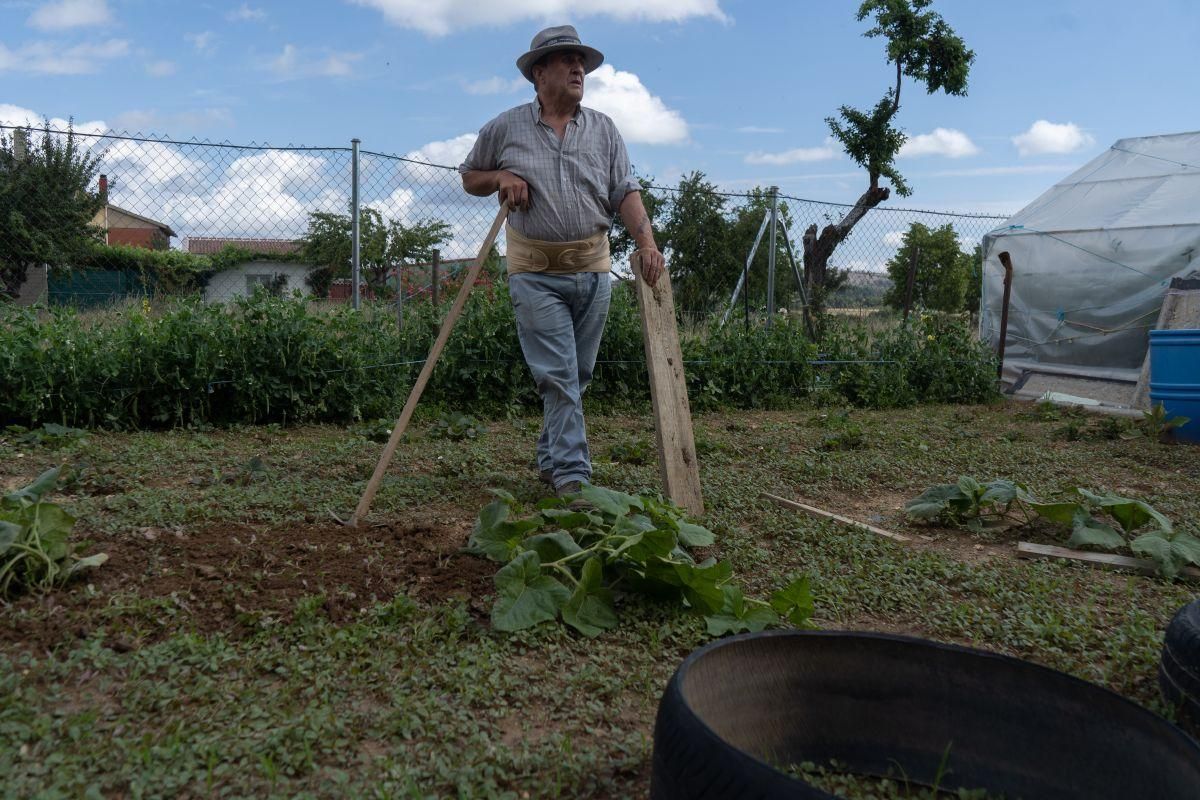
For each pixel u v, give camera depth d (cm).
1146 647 310
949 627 330
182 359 742
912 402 1152
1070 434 857
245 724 227
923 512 482
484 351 910
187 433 726
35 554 305
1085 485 605
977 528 475
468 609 318
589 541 357
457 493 497
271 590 317
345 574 337
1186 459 735
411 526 404
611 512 347
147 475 525
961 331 1235
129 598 301
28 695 229
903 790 225
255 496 448
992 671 225
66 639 267
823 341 1187
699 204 1262
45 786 193
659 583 327
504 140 473
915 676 230
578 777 214
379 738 227
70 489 486
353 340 837
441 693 251
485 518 364
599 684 265
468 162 488
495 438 747
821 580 371
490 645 284
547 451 527
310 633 283
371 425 755
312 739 220
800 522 468
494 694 254
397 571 344
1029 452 741
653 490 504
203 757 211
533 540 336
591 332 505
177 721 226
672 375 481
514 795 202
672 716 186
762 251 1305
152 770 202
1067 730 213
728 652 221
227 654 264
